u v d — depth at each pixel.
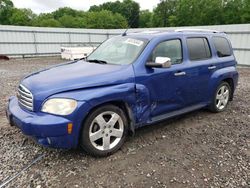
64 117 2.87
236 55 15.70
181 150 3.49
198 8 48.84
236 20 44.34
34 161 3.17
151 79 3.64
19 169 2.99
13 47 21.55
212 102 4.98
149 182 2.74
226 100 5.37
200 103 4.71
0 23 57.66
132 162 3.15
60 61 19.08
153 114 3.82
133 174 2.89
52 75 3.33
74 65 3.88
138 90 3.47
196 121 4.69
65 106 2.88
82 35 25.80
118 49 4.09
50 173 2.90
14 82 9.16
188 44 4.38
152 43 3.81
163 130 4.22
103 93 3.09
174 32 4.27
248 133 4.14
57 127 2.82
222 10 46.50
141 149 3.51
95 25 53.50
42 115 2.91
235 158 3.28
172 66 3.99
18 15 57.22
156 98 3.78
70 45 25.23
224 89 5.25
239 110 5.43
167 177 2.84
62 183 2.71
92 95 3.01
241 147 3.61
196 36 4.60
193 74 4.32
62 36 24.53
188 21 50.56
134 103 3.48
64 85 3.00
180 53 4.21
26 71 12.78
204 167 3.05
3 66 15.38
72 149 3.48
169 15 55.38
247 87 8.14
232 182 2.75
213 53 4.88
